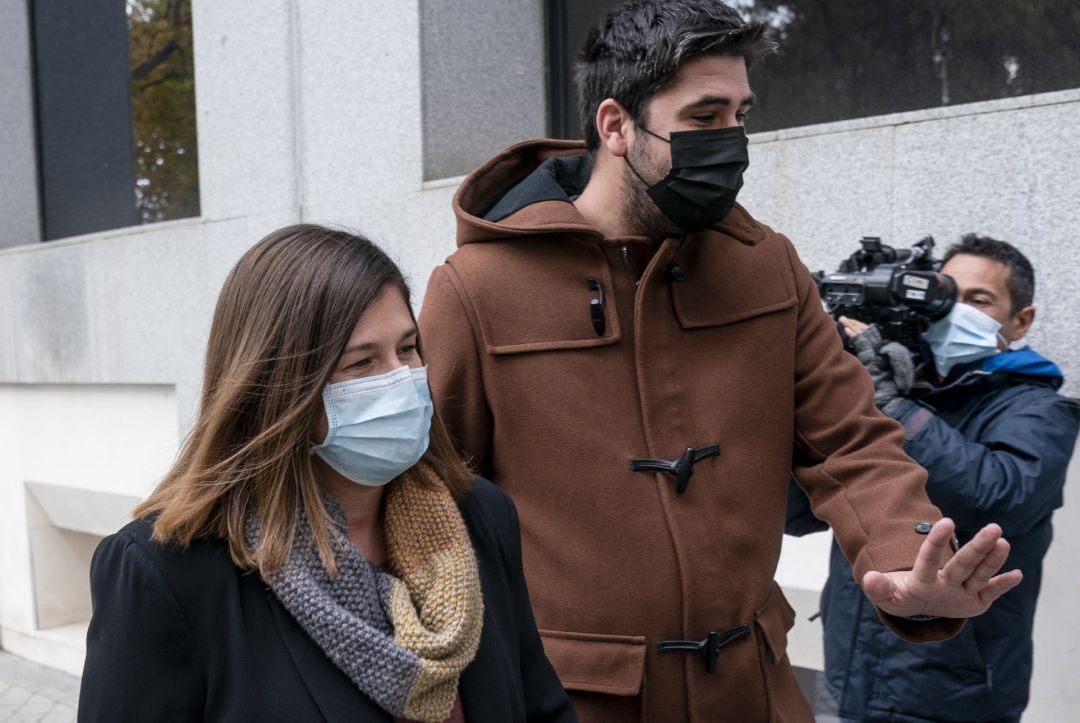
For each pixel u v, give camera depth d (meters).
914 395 2.41
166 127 5.82
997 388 2.36
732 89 1.78
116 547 1.31
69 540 6.34
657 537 1.81
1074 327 2.75
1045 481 2.19
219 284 4.92
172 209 5.80
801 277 2.01
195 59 4.99
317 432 1.36
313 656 1.29
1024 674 2.28
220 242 4.91
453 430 1.89
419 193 4.18
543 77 4.55
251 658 1.28
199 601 1.29
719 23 1.75
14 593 6.31
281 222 4.68
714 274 1.92
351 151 4.43
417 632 1.31
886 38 3.68
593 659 1.80
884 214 3.10
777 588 2.01
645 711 1.80
